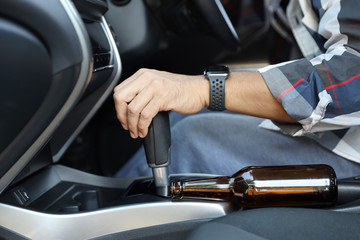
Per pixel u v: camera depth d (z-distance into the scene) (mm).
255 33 1726
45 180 719
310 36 921
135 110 579
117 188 745
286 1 1475
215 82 641
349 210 554
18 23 388
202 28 1114
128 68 1188
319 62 651
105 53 676
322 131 722
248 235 374
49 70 411
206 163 815
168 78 628
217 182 565
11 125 429
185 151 851
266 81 635
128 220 546
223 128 832
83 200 712
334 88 629
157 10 1086
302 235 379
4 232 517
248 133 819
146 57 1174
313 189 542
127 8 1057
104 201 723
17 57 398
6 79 404
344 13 670
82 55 422
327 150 760
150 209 547
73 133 770
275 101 649
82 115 757
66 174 755
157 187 606
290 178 547
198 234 389
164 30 1149
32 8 379
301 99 627
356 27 659
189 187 564
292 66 646
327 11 718
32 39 396
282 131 762
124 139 1533
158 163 596
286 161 779
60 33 398
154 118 592
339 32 669
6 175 479
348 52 644
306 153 771
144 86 600
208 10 976
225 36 1034
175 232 537
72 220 532
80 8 577
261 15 1709
